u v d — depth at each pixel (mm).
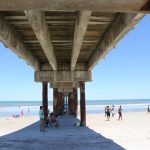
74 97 38000
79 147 13742
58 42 15320
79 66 23672
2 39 10734
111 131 21203
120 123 30562
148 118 40562
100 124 29141
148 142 15062
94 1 4547
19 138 17422
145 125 27312
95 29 12812
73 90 38750
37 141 16000
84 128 23406
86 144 14648
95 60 17703
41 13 9531
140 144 14367
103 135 18500
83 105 24766
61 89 41938
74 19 11227
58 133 19875
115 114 55062
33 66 19969
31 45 16109
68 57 20875
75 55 16000
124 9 4730
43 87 23984
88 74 23547
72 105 43906
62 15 10703
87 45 16562
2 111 101750
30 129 23594
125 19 9258
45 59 22109
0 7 4797
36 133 20125
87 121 35031
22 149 13539
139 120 36000
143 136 17828
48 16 10812
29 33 13141
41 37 10977
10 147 14109
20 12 10000
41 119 21656
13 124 30547
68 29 12695
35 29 9820
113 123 30641
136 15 7820
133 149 12867
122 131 21219
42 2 4656
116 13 10492
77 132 20406
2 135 19172
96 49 17203
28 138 17344
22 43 14789
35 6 4805
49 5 4766
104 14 10570
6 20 10953
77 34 10703
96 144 14594
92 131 21109
